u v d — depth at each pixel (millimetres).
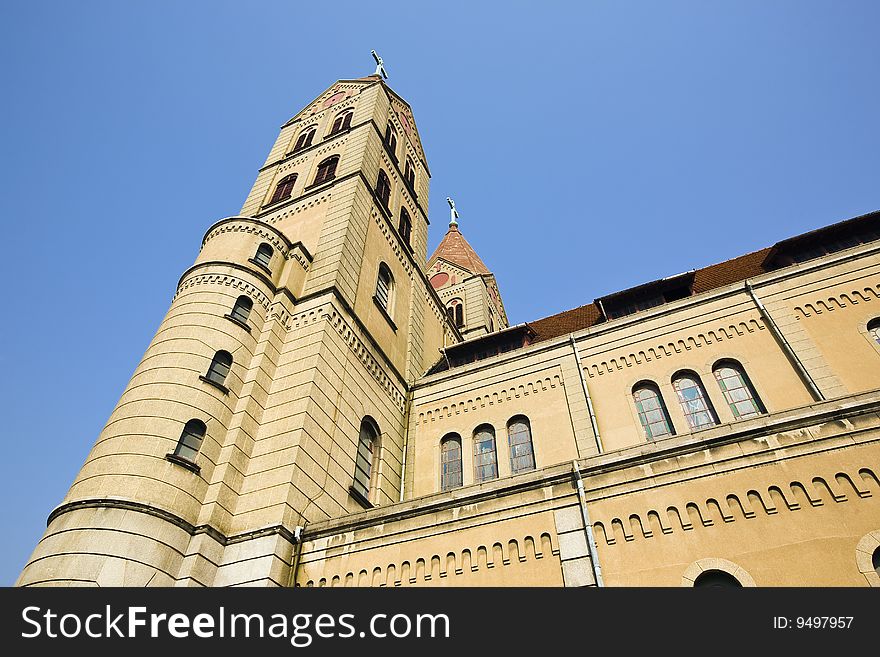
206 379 19109
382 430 24250
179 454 17375
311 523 17719
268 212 31719
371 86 39219
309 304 23812
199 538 16047
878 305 20531
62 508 15617
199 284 22266
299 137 39625
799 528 12445
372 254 29406
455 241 55906
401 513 16766
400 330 29844
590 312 30625
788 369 20297
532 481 15758
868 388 18703
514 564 14516
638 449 14984
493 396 25547
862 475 12695
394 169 37312
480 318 44094
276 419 19797
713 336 22453
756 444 13930
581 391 23312
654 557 13125
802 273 22422
